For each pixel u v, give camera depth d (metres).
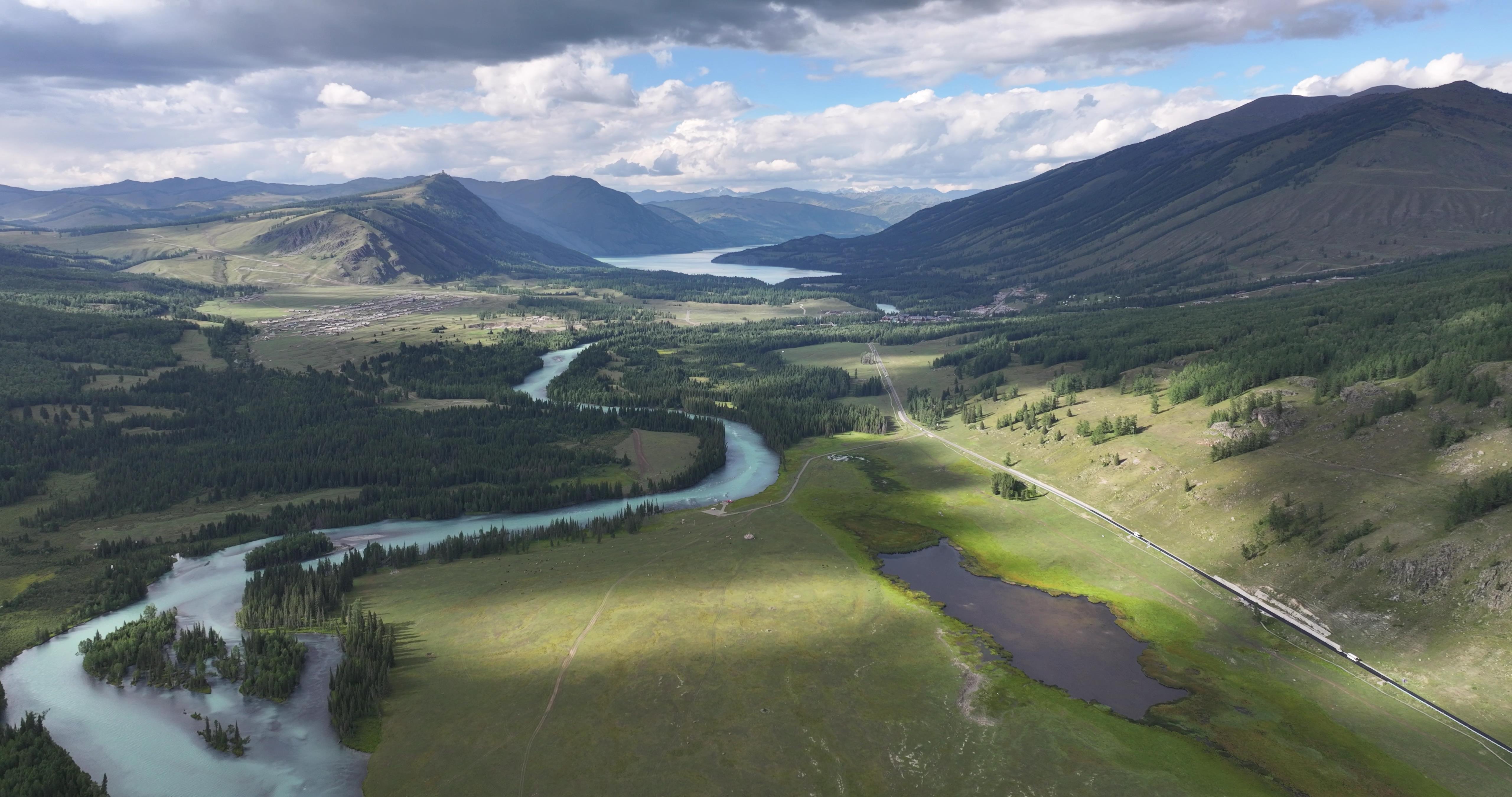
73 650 142.25
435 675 131.12
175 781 106.44
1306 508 166.38
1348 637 135.00
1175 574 166.38
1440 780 104.25
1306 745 111.88
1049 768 106.69
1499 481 142.75
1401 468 166.50
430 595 163.12
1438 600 131.88
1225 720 117.94
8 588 165.75
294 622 150.62
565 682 128.12
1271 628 143.12
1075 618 151.62
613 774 105.50
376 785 104.75
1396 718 116.25
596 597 160.88
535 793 102.38
